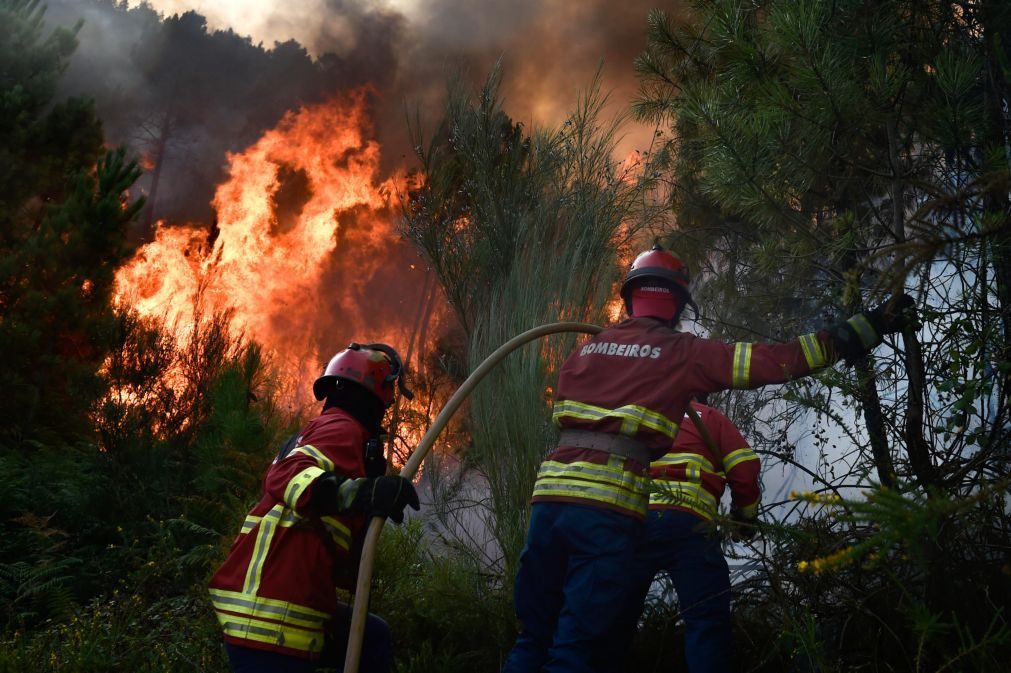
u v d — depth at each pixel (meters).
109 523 5.23
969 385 2.39
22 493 5.35
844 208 3.27
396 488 2.49
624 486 2.65
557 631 2.62
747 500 3.19
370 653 2.81
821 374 2.53
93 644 3.44
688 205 4.17
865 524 2.60
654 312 2.93
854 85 2.63
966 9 2.72
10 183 8.48
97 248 7.72
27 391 6.98
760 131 2.74
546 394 3.76
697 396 3.31
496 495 3.77
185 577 4.42
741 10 2.98
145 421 6.09
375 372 2.85
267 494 2.66
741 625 3.01
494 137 4.34
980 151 2.73
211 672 3.37
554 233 4.15
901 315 2.51
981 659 1.99
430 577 3.92
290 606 2.50
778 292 3.60
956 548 2.33
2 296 7.41
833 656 2.57
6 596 4.39
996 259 2.49
